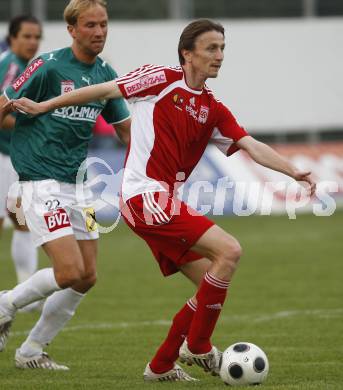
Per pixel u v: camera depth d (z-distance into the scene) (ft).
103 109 91.45
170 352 80.53
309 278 157.38
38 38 128.67
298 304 131.03
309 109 308.81
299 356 93.30
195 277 81.46
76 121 87.15
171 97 79.41
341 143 290.97
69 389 77.46
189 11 313.73
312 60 307.37
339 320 116.78
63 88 87.40
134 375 84.69
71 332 110.83
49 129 86.43
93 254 89.51
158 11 312.50
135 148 80.43
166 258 82.28
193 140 81.10
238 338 105.40
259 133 308.60
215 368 80.38
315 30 307.17
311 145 288.51
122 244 217.77
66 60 87.86
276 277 159.33
